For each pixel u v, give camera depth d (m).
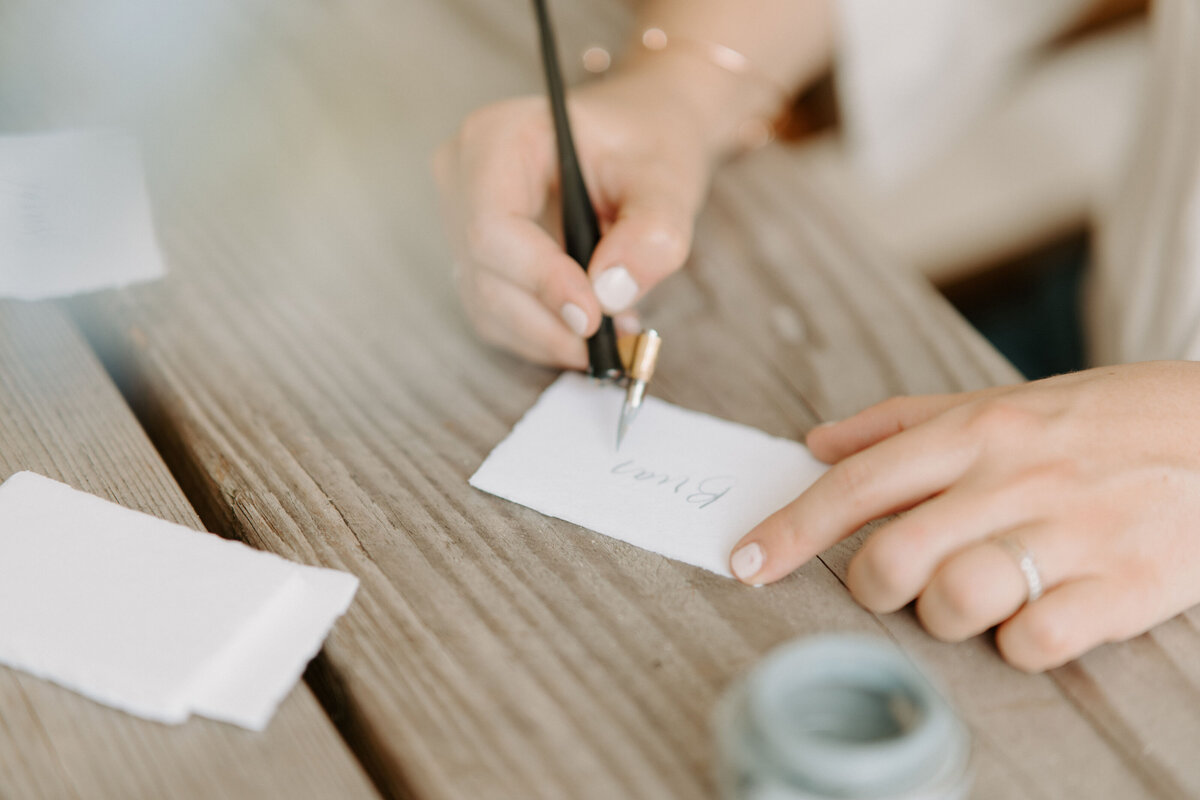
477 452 0.52
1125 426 0.46
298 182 0.75
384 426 0.54
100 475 0.48
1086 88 1.12
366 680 0.40
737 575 0.45
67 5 0.97
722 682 0.41
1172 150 0.82
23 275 0.60
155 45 0.91
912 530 0.43
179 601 0.41
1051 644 0.40
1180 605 0.43
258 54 0.90
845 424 0.52
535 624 0.43
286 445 0.52
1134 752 0.39
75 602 0.40
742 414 0.56
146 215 0.65
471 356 0.60
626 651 0.42
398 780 0.38
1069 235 1.09
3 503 0.44
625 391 0.57
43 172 0.60
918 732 0.30
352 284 0.65
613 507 0.49
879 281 0.67
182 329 0.60
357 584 0.44
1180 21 0.81
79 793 0.36
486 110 0.65
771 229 0.71
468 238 0.58
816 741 0.30
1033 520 0.43
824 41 0.90
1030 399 0.48
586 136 0.65
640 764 0.37
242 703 0.38
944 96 1.04
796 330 0.62
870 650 0.32
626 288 0.56
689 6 0.83
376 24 0.94
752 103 0.82
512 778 0.37
